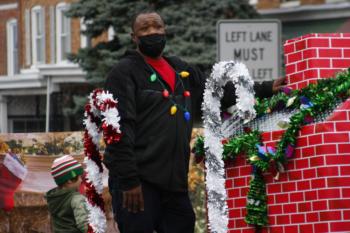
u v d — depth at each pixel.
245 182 7.32
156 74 6.81
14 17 45.16
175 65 6.97
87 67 29.78
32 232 12.12
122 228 6.83
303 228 6.93
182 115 6.82
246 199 7.30
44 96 42.38
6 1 45.19
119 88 6.72
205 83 6.99
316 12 33.91
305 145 6.89
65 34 42.59
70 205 9.67
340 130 6.78
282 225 7.07
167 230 6.83
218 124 6.89
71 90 39.53
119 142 6.63
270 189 7.14
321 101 6.89
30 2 44.00
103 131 6.63
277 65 15.08
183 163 6.80
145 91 6.76
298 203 6.96
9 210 12.16
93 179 7.14
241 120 7.52
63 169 9.70
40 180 12.12
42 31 43.66
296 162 6.96
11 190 12.13
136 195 6.62
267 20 15.06
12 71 45.44
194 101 7.05
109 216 11.56
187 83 6.96
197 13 28.72
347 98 6.91
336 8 33.41
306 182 6.89
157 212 6.77
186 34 28.14
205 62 27.41
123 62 6.80
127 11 29.03
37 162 12.11
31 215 12.10
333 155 6.77
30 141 12.12
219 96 6.89
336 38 7.27
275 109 7.39
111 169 6.70
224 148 7.29
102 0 29.17
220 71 6.81
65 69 38.91
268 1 34.94
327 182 6.76
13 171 12.09
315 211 6.84
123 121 6.67
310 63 7.25
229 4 29.00
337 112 6.78
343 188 6.76
